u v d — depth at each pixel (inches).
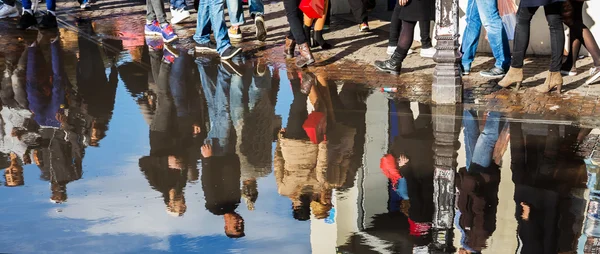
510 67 279.0
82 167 213.2
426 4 300.2
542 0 260.5
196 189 194.9
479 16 303.0
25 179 204.1
